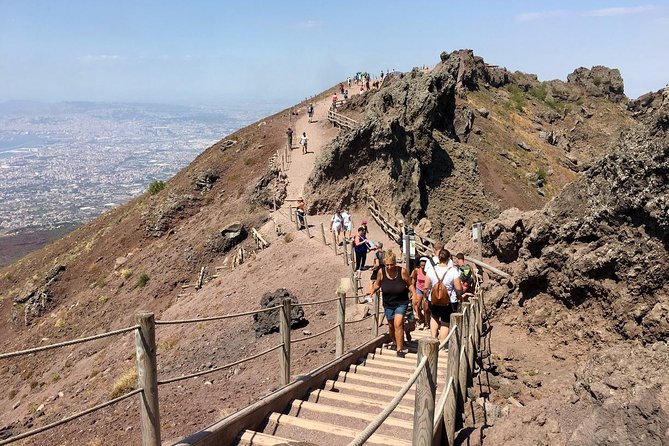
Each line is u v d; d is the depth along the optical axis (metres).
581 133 88.94
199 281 32.78
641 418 5.56
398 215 32.66
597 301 11.20
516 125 81.06
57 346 4.54
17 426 17.25
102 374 21.20
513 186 57.84
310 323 17.47
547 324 12.20
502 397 10.27
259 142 51.56
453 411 7.02
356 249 22.56
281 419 7.15
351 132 33.50
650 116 10.64
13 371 32.59
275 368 13.27
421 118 38.94
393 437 6.82
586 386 6.75
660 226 9.81
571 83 105.88
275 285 24.02
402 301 11.95
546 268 12.52
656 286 10.01
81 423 14.09
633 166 10.45
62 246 57.00
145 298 34.81
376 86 62.97
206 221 40.91
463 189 39.97
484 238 17.48
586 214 11.80
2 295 51.44
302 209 30.73
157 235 44.72
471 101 81.62
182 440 5.68
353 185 33.88
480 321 13.16
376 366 11.16
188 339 20.58
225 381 13.46
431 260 11.98
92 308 37.47
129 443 11.58
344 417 7.61
